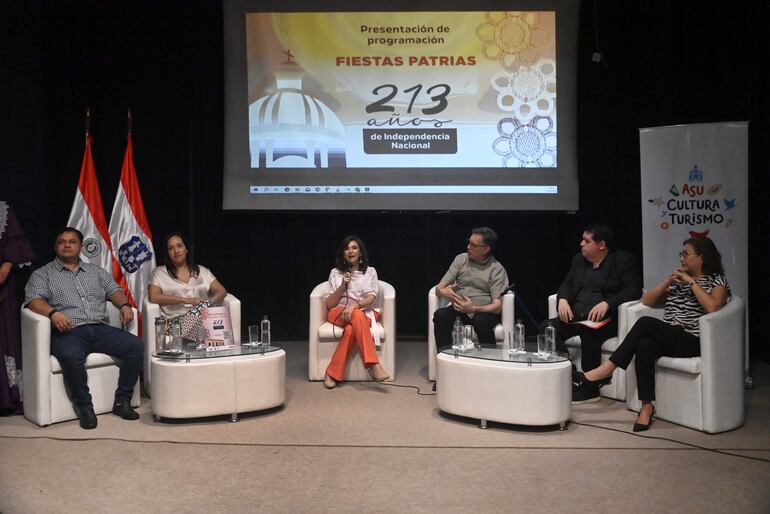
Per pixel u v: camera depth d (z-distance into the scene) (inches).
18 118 202.1
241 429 142.5
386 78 214.4
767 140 199.6
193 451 129.4
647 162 186.1
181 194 224.5
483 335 175.5
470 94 214.1
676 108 215.2
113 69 220.8
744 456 125.8
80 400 145.6
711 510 103.7
